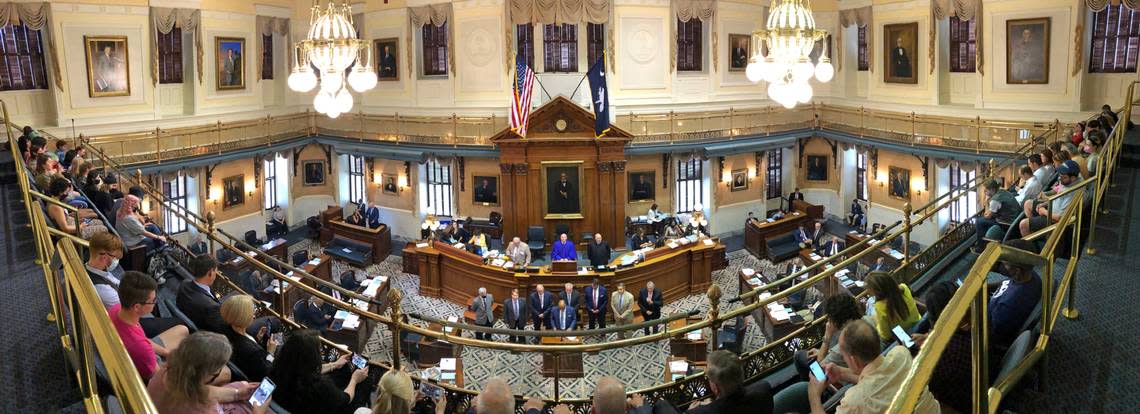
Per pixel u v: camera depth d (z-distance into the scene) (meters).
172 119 24.64
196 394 4.59
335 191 29.78
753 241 25.58
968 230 11.91
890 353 4.58
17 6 20.77
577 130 23.70
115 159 22.52
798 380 7.80
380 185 28.94
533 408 6.45
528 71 21.00
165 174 24.08
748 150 27.12
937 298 5.77
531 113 23.42
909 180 25.67
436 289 22.23
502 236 25.25
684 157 26.70
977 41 22.94
